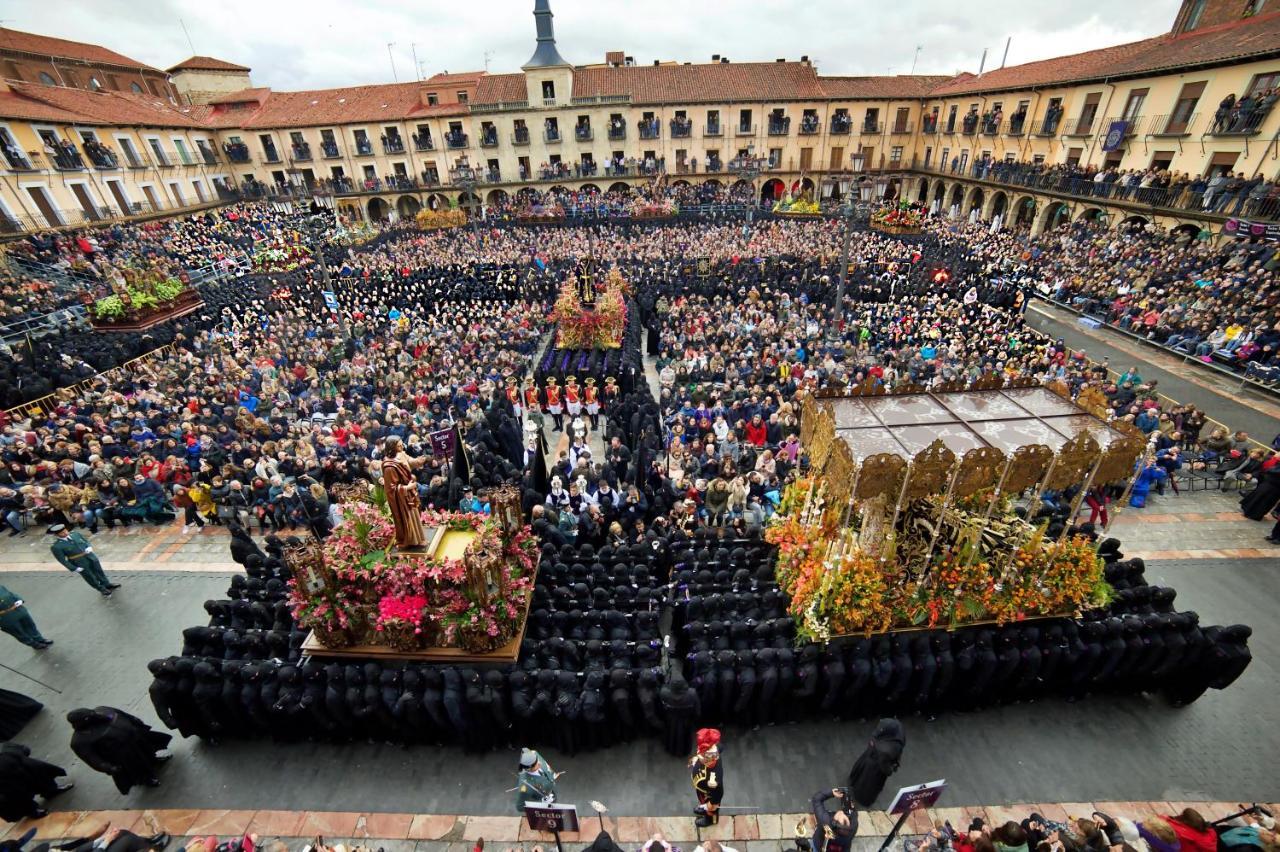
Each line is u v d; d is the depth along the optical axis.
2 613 10.89
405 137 56.59
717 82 56.88
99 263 31.64
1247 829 6.96
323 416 19.12
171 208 46.25
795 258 34.19
